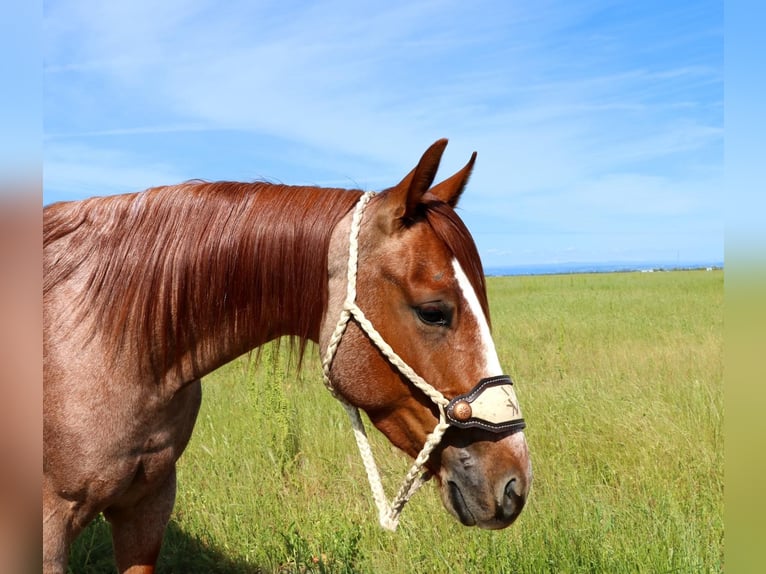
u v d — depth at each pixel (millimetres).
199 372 2396
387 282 2166
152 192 2430
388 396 2215
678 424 5457
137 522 2529
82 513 2262
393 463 4930
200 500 4359
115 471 2244
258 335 2375
